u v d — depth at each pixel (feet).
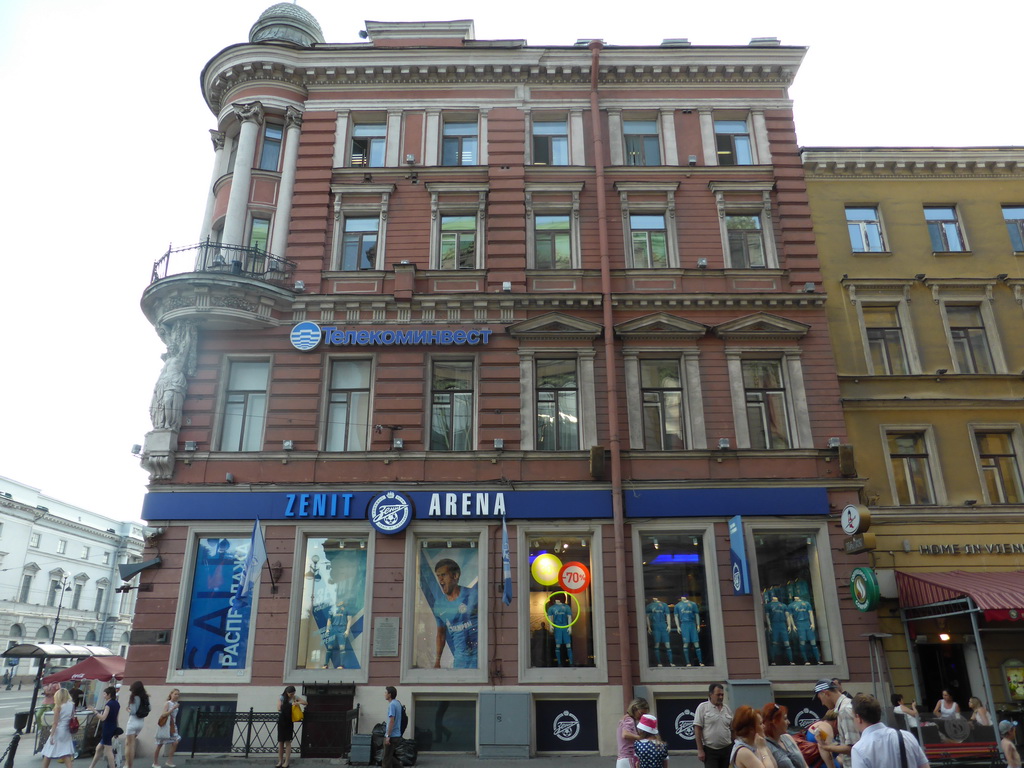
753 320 56.90
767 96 65.72
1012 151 65.46
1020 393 58.95
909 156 65.05
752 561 51.13
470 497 51.72
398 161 62.80
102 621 242.78
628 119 65.62
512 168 62.03
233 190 60.08
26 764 48.62
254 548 48.32
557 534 51.96
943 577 50.37
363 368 56.85
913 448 57.98
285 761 42.39
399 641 48.80
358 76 64.80
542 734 47.37
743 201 62.18
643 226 61.72
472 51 64.18
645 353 56.80
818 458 53.83
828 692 29.07
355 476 52.60
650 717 28.17
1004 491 57.16
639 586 50.39
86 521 238.48
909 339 60.44
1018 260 63.41
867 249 63.98
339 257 60.08
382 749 42.06
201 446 53.36
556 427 55.16
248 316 55.36
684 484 52.37
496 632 49.11
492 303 57.16
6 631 194.59
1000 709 49.65
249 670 48.11
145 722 47.06
